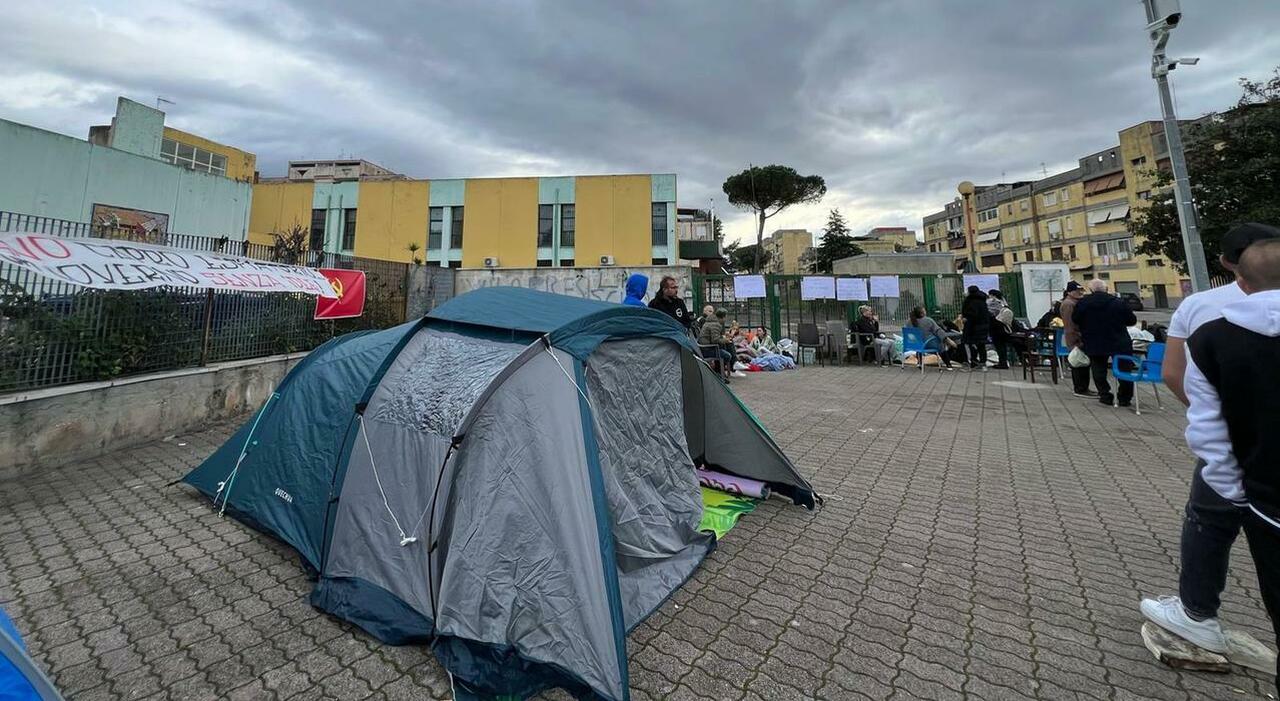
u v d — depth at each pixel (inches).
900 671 85.1
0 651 51.9
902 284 580.1
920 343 459.8
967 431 253.6
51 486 173.0
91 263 185.2
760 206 1765.5
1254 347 65.7
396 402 116.7
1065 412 292.8
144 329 229.6
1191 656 84.3
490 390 101.3
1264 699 78.4
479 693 79.6
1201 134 663.8
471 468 99.3
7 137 496.4
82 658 87.9
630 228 1149.7
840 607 104.4
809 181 1748.3
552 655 82.0
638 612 99.5
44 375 191.8
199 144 1051.9
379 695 79.6
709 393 171.6
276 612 103.4
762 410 305.4
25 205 507.8
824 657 88.7
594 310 117.1
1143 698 79.0
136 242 214.4
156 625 98.0
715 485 170.7
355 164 2337.6
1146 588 110.9
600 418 115.4
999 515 152.1
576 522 91.1
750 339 530.9
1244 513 69.3
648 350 135.0
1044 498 165.5
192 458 205.9
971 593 109.6
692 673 84.4
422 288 496.1
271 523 132.3
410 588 98.0
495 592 89.3
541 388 103.0
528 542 92.2
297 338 319.9
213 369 257.1
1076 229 1884.8
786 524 146.9
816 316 569.3
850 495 169.8
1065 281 586.2
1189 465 196.2
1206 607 85.5
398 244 1176.2
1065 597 107.7
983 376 437.4
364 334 158.2
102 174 565.0
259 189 1194.6
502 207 1171.9
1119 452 214.8
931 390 372.2
